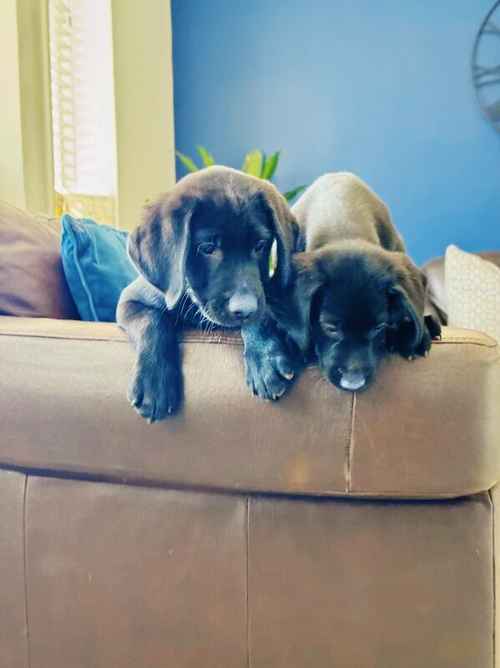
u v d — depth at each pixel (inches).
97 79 97.0
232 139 122.8
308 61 118.3
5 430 35.1
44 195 75.3
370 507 31.5
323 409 30.6
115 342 33.5
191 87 122.6
